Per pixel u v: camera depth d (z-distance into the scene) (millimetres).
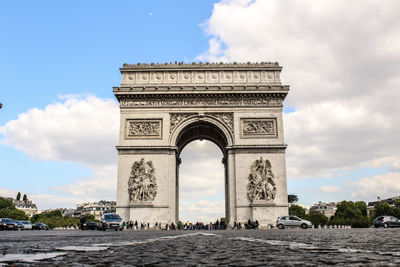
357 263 10070
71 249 15156
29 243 20688
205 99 96062
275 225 86438
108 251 14508
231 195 90000
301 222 83000
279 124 93938
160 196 89625
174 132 94375
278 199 88750
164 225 87500
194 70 98000
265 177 89625
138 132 94125
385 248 16312
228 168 92438
